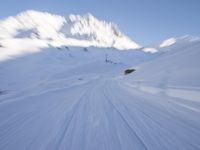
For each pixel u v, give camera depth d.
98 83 24.77
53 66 119.31
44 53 162.38
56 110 6.62
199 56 14.80
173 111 6.11
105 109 6.75
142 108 6.80
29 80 71.56
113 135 4.02
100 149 3.37
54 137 3.94
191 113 5.75
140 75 22.28
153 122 4.93
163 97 9.10
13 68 104.50
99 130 4.35
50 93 12.28
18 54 143.25
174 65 16.53
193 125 4.61
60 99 9.44
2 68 101.56
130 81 21.61
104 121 5.11
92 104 7.88
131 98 9.61
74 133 4.17
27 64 117.81
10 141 3.76
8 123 4.99
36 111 6.46
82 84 23.25
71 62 153.50
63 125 4.77
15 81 70.81
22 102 8.37
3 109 6.79
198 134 4.00
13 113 6.15
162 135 3.97
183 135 3.95
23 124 4.88
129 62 190.62
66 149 3.38
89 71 95.31
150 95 10.37
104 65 122.00
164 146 3.44
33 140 3.80
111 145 3.53
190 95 7.84
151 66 25.58
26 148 3.44
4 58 126.12
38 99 9.36
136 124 4.78
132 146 3.47
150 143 3.59
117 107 7.11
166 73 14.83
